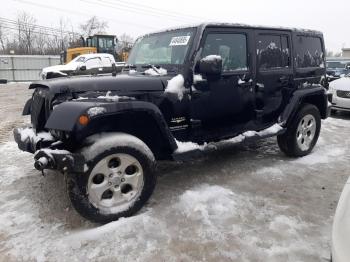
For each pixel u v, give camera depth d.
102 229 3.23
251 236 3.15
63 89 3.45
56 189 4.14
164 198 3.88
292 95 5.16
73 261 2.83
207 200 3.82
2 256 2.88
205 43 4.09
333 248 1.99
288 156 5.42
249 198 3.91
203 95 4.11
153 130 3.71
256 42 4.62
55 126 3.06
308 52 5.51
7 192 4.09
